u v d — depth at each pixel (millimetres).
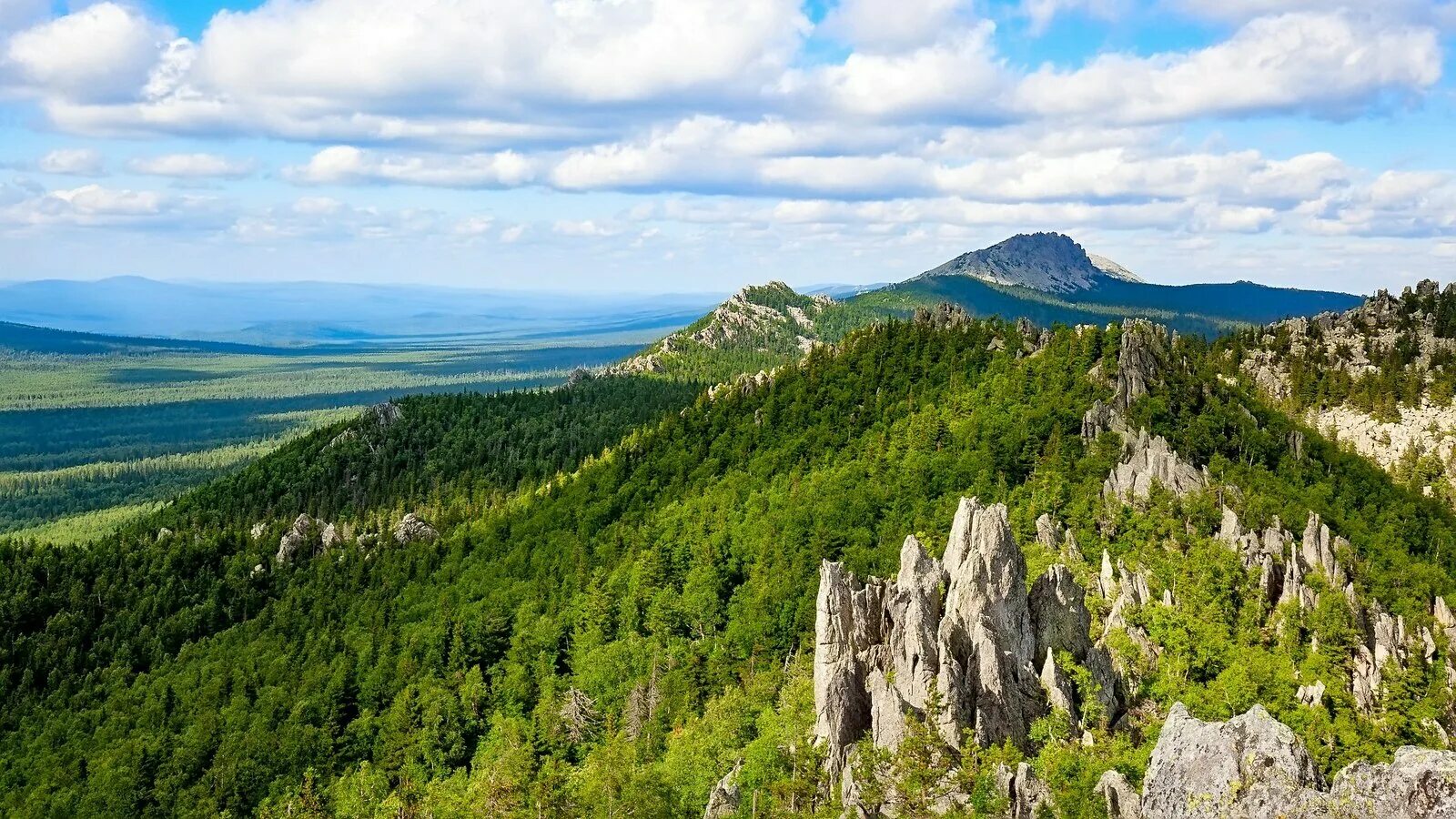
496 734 173125
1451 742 133625
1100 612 152625
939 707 109438
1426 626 167250
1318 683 137500
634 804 124562
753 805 111438
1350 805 70688
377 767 172625
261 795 172625
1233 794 76000
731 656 169000
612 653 187625
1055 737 111750
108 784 178375
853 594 123812
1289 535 176000
